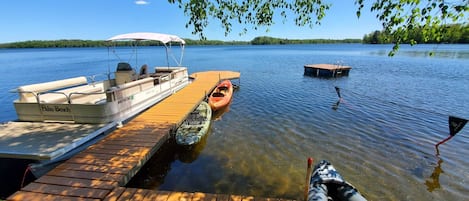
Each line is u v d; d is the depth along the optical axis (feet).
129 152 19.01
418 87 56.08
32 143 18.61
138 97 28.76
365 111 38.24
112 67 103.50
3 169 18.97
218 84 53.16
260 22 17.60
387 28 11.79
